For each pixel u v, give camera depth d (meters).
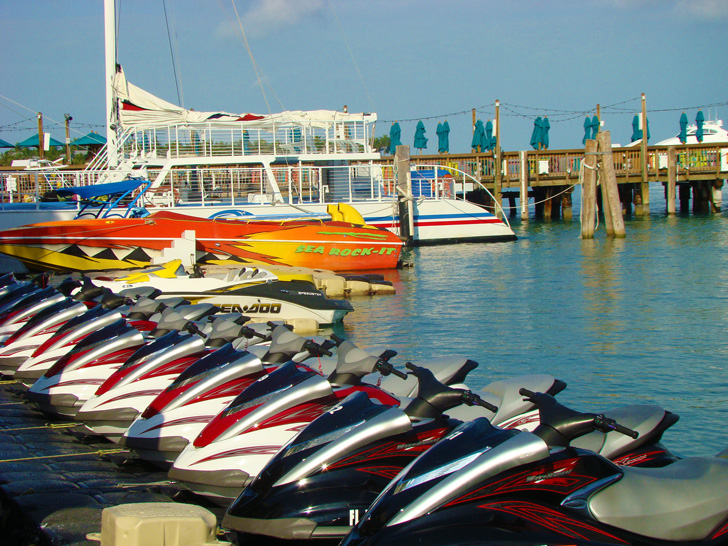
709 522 4.38
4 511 6.33
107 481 7.01
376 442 5.44
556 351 14.38
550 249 33.00
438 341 15.72
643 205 50.06
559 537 4.20
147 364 8.29
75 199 30.19
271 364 7.71
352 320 18.50
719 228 40.09
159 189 31.66
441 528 4.20
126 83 31.72
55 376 9.12
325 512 5.24
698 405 10.62
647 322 16.81
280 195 31.41
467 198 51.41
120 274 19.36
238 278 18.22
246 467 6.06
